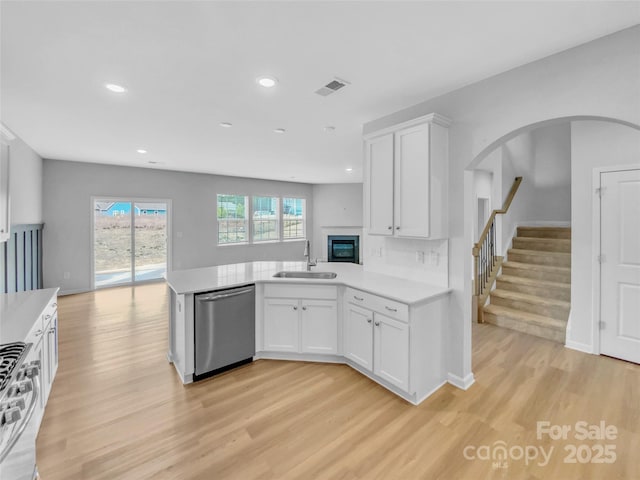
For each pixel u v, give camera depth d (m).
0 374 1.21
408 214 2.59
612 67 1.77
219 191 7.33
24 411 1.25
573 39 1.82
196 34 1.75
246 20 1.63
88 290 5.75
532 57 2.02
